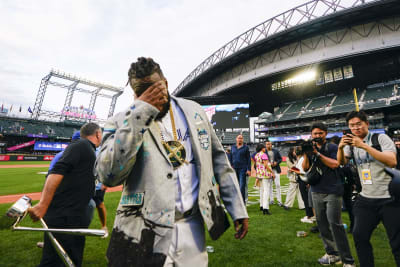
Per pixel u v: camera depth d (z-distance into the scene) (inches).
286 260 104.5
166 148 39.2
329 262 99.8
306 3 1438.2
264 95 2146.9
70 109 2154.3
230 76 1929.1
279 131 2082.9
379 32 1263.5
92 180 78.4
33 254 112.7
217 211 41.0
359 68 1585.9
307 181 105.3
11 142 1769.2
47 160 1348.4
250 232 144.3
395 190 64.1
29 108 1920.5
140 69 35.8
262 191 207.2
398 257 73.2
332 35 1403.8
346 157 93.0
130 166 31.9
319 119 1796.3
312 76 1753.2
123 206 35.0
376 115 1531.7
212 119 1603.1
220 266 98.5
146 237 32.0
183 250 35.8
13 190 340.8
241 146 230.1
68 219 69.2
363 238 81.1
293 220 171.9
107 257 33.4
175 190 35.4
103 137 36.4
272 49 1627.7
